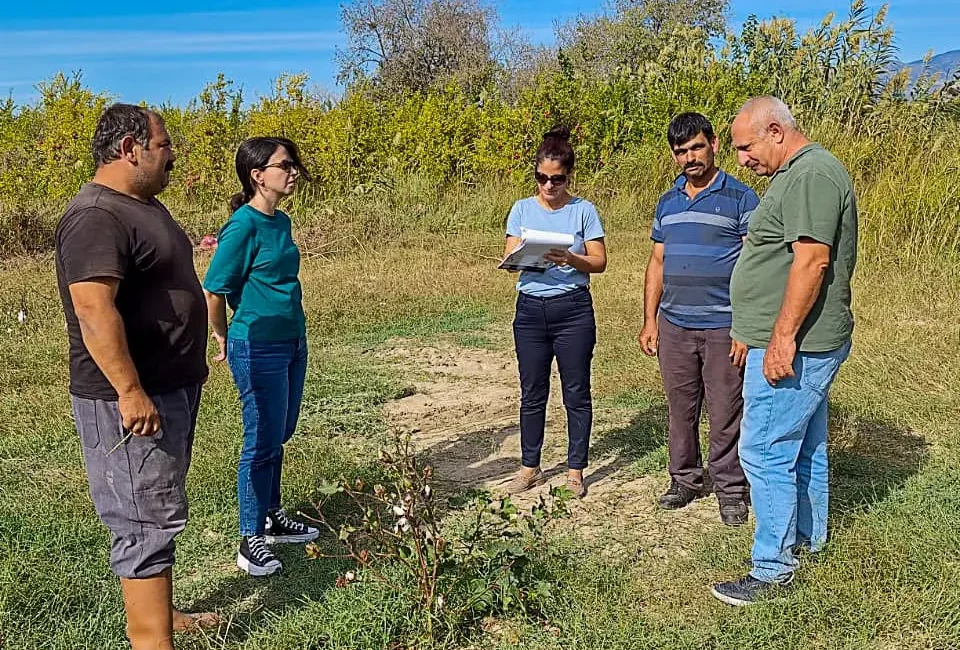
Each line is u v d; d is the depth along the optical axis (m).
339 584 3.60
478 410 6.40
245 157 3.91
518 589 3.59
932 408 5.68
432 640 3.38
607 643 3.35
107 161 2.98
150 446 3.03
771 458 3.62
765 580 3.65
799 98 14.09
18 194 13.87
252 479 3.94
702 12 40.00
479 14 39.66
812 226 3.30
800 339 3.49
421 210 13.81
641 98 15.87
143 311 3.01
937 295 8.45
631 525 4.47
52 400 6.16
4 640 3.38
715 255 4.32
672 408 4.61
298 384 4.23
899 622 3.37
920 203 10.03
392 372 7.19
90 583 3.82
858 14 13.93
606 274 10.43
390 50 39.06
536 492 4.95
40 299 9.11
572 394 4.76
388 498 3.64
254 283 3.90
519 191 14.91
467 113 15.77
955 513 4.21
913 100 12.91
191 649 3.39
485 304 9.44
